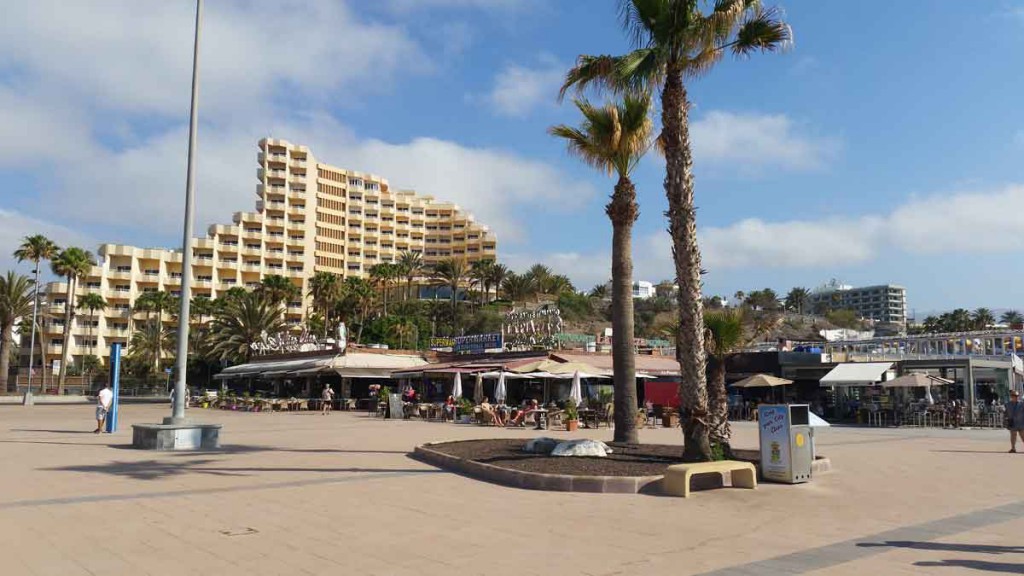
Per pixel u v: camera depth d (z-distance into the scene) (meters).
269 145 127.44
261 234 123.31
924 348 36.88
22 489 11.11
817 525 8.69
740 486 11.57
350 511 9.49
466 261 156.12
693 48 13.88
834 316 146.75
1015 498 10.66
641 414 29.11
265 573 6.39
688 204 13.43
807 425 12.22
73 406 54.91
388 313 112.69
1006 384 33.12
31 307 67.69
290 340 57.53
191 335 91.00
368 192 147.00
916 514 9.41
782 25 13.88
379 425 28.52
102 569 6.49
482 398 31.55
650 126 17.53
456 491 11.22
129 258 111.38
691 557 7.06
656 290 145.38
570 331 112.56
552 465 12.66
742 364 39.03
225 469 13.86
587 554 7.18
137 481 12.10
